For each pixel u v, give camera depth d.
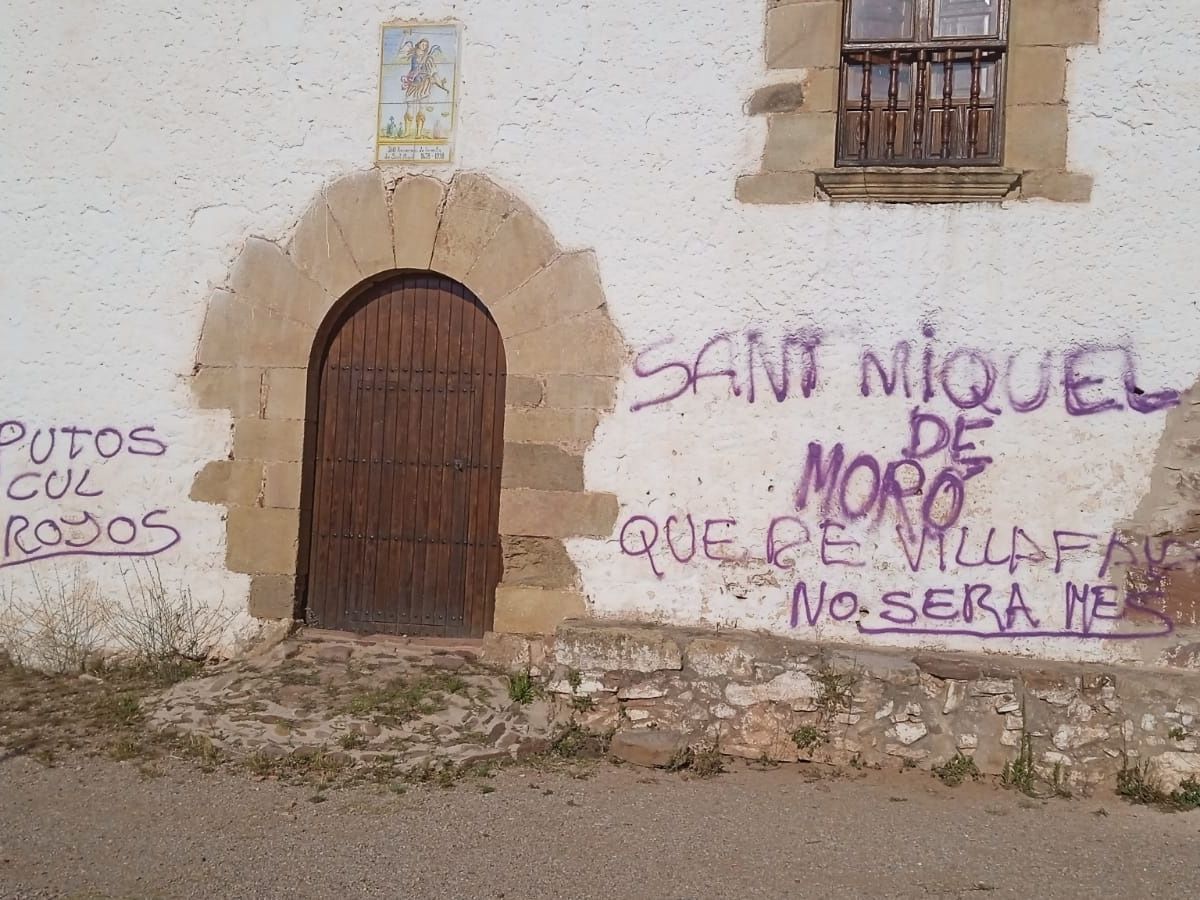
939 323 5.34
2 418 6.26
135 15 6.19
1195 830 4.50
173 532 6.09
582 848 4.16
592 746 5.27
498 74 5.84
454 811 4.50
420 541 6.09
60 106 6.24
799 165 5.48
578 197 5.73
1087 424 5.20
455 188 5.88
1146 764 4.90
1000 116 5.38
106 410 6.17
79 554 6.17
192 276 6.12
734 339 5.54
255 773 4.86
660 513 5.59
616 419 5.65
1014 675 5.03
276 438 6.04
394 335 6.14
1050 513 5.23
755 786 4.89
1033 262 5.26
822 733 5.17
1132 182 5.18
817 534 5.43
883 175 5.30
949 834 4.39
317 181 6.03
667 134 5.64
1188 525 5.10
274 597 6.00
